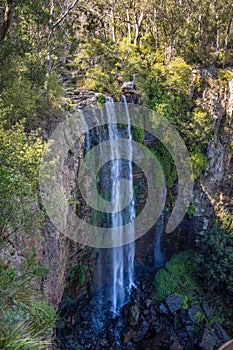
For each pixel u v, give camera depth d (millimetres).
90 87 21562
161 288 20641
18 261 10617
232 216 22375
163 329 18719
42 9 15406
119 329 18828
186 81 24156
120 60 24062
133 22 32031
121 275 22703
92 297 20859
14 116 12805
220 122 24812
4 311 7070
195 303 19594
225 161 24281
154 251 24078
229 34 30297
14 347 6086
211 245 20047
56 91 16422
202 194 23766
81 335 18000
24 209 8805
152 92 23281
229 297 19625
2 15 13523
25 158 8820
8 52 13664
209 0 26984
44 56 17203
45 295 11609
